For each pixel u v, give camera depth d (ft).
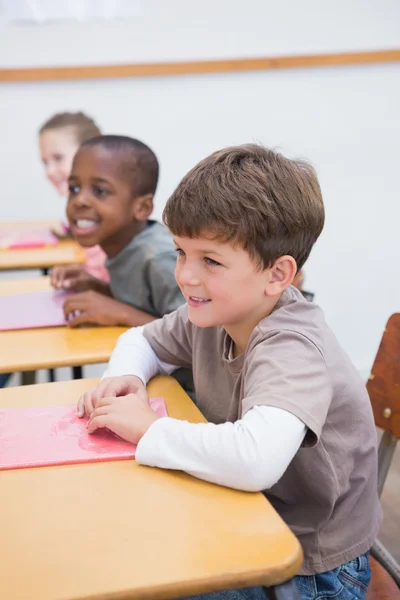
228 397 3.08
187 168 9.21
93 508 2.06
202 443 2.26
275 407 2.29
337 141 9.23
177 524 1.96
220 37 8.74
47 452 2.45
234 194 2.52
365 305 9.71
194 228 2.53
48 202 9.17
